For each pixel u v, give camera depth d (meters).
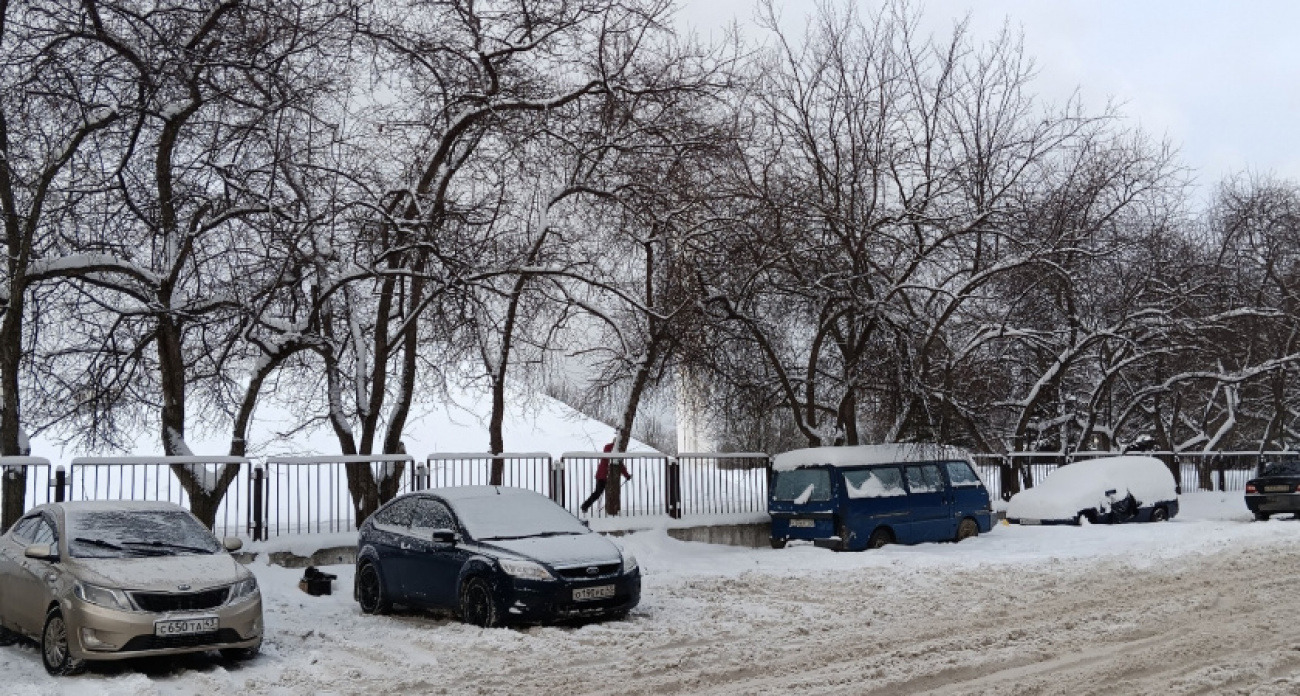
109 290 19.30
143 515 11.34
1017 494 24.42
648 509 20.83
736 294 22.11
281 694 8.89
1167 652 9.34
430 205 18.92
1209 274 33.41
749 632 11.46
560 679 9.23
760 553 19.64
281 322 18.38
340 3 17.27
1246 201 38.34
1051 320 29.78
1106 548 18.66
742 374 23.30
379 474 18.48
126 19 16.06
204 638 9.91
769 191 22.09
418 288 20.17
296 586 15.34
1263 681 8.18
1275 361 31.38
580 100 19.75
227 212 17.00
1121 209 28.48
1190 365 35.28
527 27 19.06
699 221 20.81
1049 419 33.41
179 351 18.12
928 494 20.62
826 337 24.91
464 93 18.98
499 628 11.93
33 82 15.62
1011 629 10.88
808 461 20.25
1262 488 26.19
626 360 22.44
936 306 25.11
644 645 10.84
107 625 9.52
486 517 13.22
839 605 13.26
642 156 20.08
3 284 16.94
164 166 17.36
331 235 17.97
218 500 16.73
